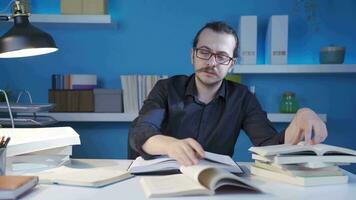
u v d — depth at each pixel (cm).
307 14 231
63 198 72
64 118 213
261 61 232
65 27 229
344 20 232
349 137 235
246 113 150
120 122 235
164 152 94
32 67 234
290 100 222
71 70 235
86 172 92
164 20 234
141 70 235
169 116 148
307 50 232
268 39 220
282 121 218
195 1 232
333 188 80
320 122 97
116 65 235
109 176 86
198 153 88
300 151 85
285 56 214
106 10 221
